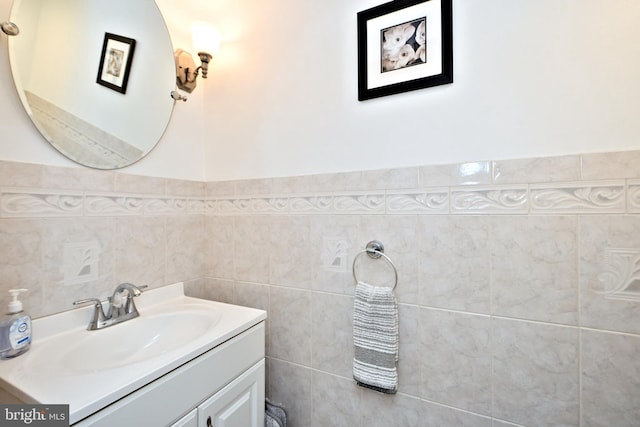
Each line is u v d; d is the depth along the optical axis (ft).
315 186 3.68
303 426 3.77
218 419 2.64
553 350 2.61
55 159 2.83
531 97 2.67
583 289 2.51
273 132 3.99
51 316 2.76
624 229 2.38
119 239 3.37
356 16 3.46
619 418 2.41
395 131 3.25
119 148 3.38
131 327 3.10
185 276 4.20
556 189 2.58
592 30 2.48
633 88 2.37
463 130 2.93
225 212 4.35
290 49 3.88
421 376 3.11
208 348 2.53
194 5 4.30
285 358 3.88
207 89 4.52
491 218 2.81
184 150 4.25
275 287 3.95
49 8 2.78
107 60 3.26
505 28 2.76
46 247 2.75
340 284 3.53
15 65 2.57
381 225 3.30
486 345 2.84
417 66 3.11
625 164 2.38
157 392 2.12
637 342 2.36
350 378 3.47
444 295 3.01
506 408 2.77
